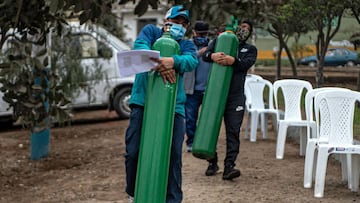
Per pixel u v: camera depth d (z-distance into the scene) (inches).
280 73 520.4
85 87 469.4
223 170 328.5
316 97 284.7
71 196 299.4
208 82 292.4
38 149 406.0
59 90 363.9
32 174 363.6
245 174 323.6
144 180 201.8
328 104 274.8
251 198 272.7
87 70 462.9
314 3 399.9
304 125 362.3
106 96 561.3
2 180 345.7
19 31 286.7
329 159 351.6
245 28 299.1
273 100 480.4
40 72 328.8
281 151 365.4
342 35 448.5
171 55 211.8
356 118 344.2
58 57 425.1
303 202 264.5
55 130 538.9
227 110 301.3
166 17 224.2
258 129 489.7
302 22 444.8
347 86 423.5
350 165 281.4
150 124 204.8
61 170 372.5
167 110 206.1
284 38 538.3
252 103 440.1
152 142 203.2
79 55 445.1
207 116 285.9
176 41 220.4
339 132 274.2
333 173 323.3
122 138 485.1
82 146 452.4
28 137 508.4
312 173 296.5
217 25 132.3
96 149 438.6
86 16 164.4
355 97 274.8
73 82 436.5
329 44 448.1
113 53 551.5
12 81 329.7
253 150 397.1
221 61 290.4
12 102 328.5
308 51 548.4
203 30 364.2
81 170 367.6
